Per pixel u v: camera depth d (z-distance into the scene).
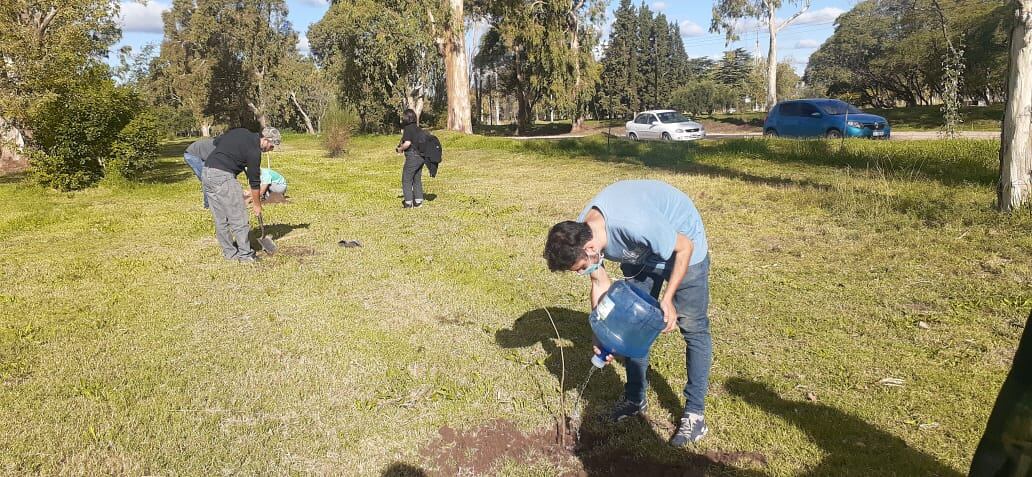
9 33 15.54
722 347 4.79
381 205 11.58
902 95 49.53
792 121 22.12
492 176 15.81
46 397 4.14
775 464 3.36
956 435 3.51
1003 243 6.85
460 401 4.09
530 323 5.41
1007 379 1.74
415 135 10.87
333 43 43.16
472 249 8.02
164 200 13.27
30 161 14.75
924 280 6.03
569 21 39.88
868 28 48.56
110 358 4.75
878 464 3.29
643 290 3.19
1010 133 7.83
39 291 6.45
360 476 3.36
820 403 3.93
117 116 15.30
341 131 24.75
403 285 6.52
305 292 6.32
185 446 3.59
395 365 4.61
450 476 3.36
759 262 6.96
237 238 7.50
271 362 4.67
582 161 17.86
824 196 9.83
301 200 12.36
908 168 11.96
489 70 54.25
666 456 3.47
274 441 3.64
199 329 5.35
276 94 57.88
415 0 37.62
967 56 33.47
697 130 26.64
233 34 54.22
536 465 3.44
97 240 9.08
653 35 77.44
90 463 3.42
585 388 4.23
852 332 5.00
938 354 4.52
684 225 3.30
